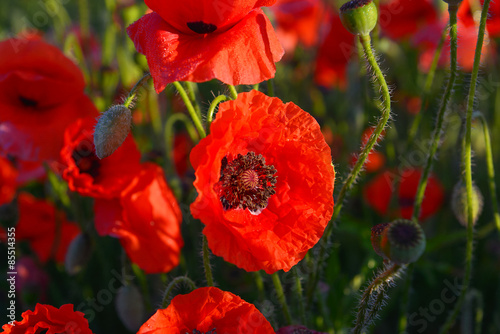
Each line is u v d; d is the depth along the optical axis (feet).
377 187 2.38
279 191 1.70
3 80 2.00
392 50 2.77
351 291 2.16
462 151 1.95
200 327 1.63
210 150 1.61
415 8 2.57
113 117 1.72
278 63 3.06
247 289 2.36
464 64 2.36
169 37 1.66
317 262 1.85
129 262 2.07
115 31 2.43
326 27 2.86
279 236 1.68
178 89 1.74
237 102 1.63
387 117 1.73
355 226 2.30
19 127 2.05
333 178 1.67
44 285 2.41
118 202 1.97
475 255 2.59
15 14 4.21
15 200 2.37
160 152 2.27
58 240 2.34
